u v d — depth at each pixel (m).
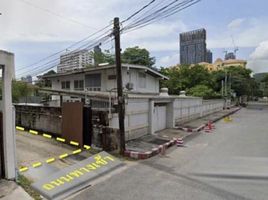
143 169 8.95
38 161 9.20
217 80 55.62
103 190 6.98
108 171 8.76
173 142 13.58
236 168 8.88
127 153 10.71
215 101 38.66
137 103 14.10
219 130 19.33
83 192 6.88
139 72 21.41
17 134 14.28
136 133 14.02
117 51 10.70
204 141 14.54
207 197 6.34
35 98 26.55
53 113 13.62
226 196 6.38
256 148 12.39
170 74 45.88
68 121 12.29
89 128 11.87
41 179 7.61
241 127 21.33
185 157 10.67
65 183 7.43
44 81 29.08
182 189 6.92
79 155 10.38
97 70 20.50
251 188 6.91
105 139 11.41
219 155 10.95
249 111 44.88
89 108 11.88
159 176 8.11
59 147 11.42
